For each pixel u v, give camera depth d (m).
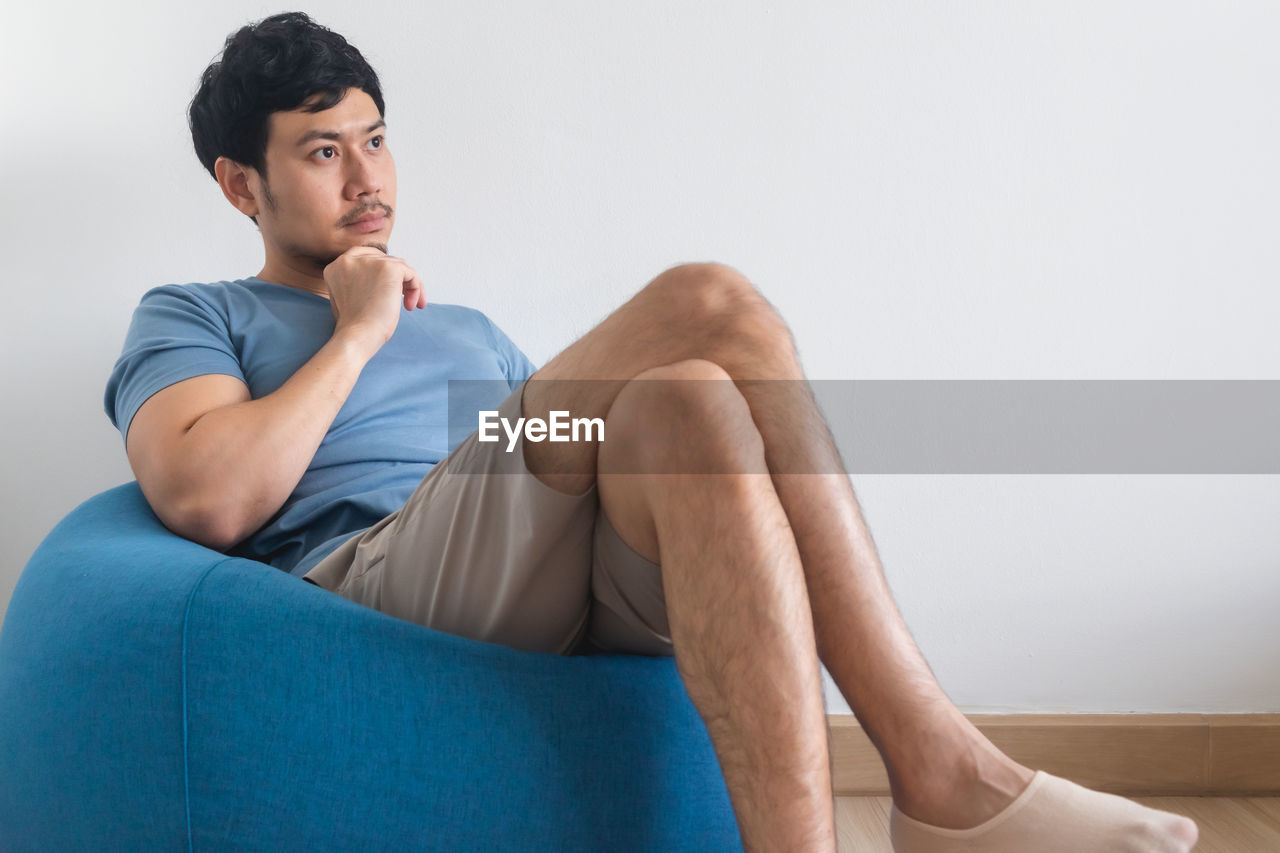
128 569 0.94
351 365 1.14
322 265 1.40
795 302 1.62
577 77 1.59
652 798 0.90
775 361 0.85
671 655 1.00
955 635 1.66
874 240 1.62
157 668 0.86
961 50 1.60
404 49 1.56
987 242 1.62
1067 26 1.60
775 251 1.61
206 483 1.02
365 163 1.34
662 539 0.80
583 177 1.59
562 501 0.87
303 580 1.00
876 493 1.64
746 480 0.77
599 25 1.58
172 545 1.00
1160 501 1.66
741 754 0.75
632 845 0.89
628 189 1.60
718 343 0.85
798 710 0.74
